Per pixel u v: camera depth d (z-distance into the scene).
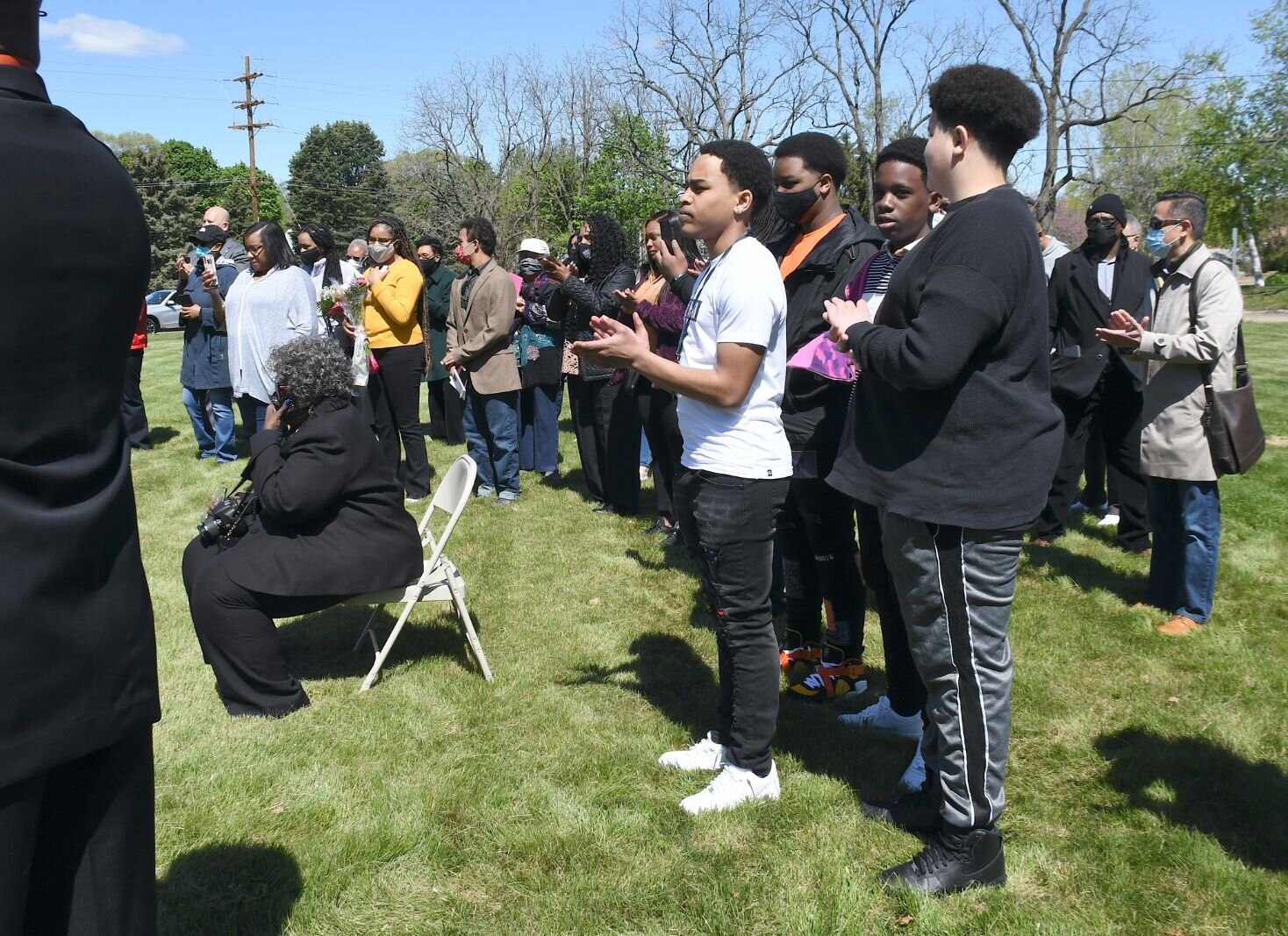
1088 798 2.93
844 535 3.56
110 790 1.42
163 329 29.50
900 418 2.35
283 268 6.40
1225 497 6.58
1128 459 5.39
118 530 1.39
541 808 2.89
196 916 2.40
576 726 3.44
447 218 45.88
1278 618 4.38
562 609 4.68
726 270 2.66
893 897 2.46
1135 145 43.31
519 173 45.12
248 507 3.74
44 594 1.25
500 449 6.63
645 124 33.12
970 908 2.39
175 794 2.97
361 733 3.38
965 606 2.32
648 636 4.32
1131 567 5.22
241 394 6.58
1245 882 2.47
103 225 1.31
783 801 2.91
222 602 3.46
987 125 2.24
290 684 3.59
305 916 2.42
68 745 1.29
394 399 6.74
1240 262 39.84
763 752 2.88
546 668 3.98
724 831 2.75
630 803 2.93
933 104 2.32
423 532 4.42
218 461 8.17
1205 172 29.92
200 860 2.64
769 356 2.69
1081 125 32.47
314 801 2.93
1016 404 2.23
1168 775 3.03
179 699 3.67
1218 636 4.15
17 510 1.23
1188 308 4.03
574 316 6.24
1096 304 5.31
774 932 2.35
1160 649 4.04
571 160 41.84
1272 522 5.97
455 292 6.64
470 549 5.66
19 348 1.22
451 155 46.84
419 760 3.20
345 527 3.63
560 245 38.56
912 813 2.78
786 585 3.85
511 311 6.39
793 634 3.87
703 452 2.72
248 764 3.16
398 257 6.67
